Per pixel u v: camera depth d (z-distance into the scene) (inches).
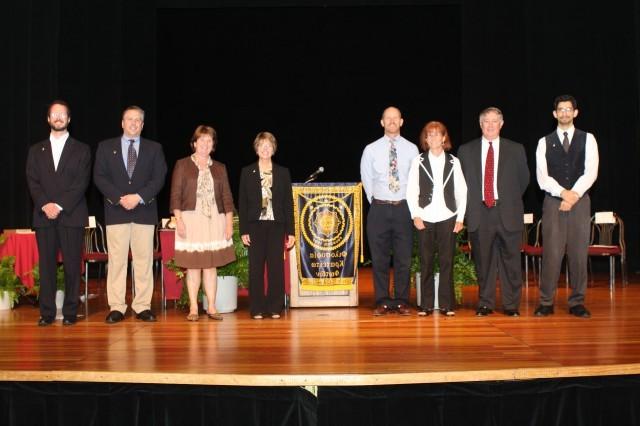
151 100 337.1
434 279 196.9
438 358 128.4
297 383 115.9
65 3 307.7
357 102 346.3
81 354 135.5
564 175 179.2
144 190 178.7
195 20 346.3
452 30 340.8
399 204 184.7
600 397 125.3
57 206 172.4
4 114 286.7
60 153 176.6
